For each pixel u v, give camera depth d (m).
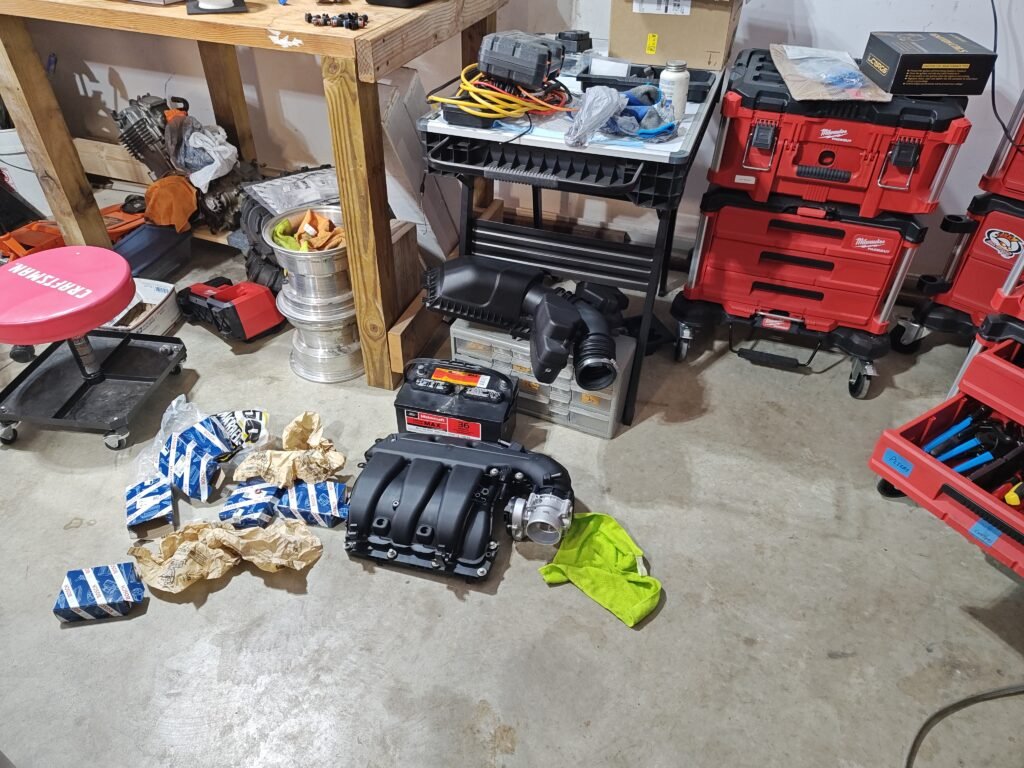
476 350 1.87
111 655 1.38
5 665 1.36
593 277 1.81
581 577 1.50
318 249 1.86
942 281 2.04
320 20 1.52
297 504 1.61
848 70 1.76
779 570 1.54
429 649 1.39
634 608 1.43
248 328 2.12
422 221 2.26
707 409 1.96
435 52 2.40
